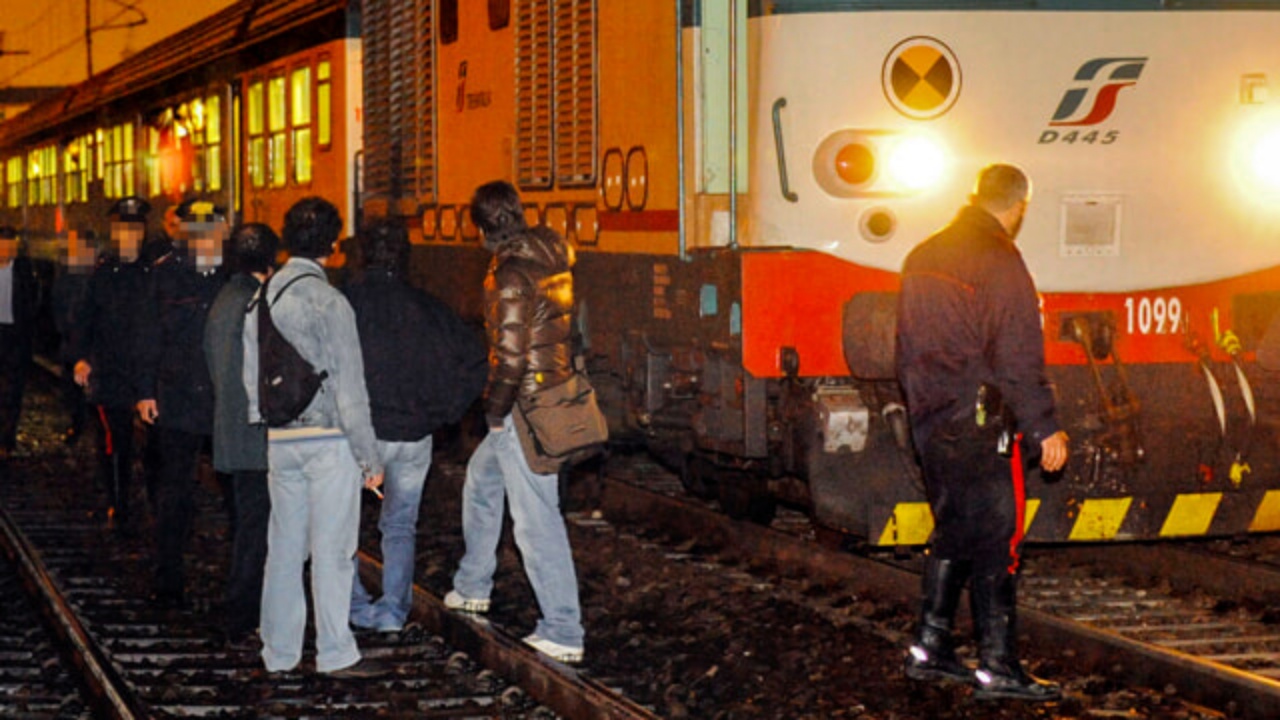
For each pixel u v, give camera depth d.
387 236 7.13
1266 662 6.62
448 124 11.02
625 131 8.55
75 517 10.84
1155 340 7.55
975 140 7.34
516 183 9.93
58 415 16.62
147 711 6.15
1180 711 5.98
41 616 8.26
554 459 6.66
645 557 9.06
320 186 13.64
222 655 7.27
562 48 9.25
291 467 6.77
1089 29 7.40
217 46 16.83
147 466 9.91
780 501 9.39
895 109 7.28
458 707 6.43
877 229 7.30
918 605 7.53
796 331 7.32
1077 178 7.44
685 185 7.87
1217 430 7.64
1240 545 8.88
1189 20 7.50
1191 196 7.56
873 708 6.18
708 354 7.77
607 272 8.85
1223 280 7.63
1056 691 6.13
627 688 6.56
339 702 6.50
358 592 7.66
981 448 6.09
